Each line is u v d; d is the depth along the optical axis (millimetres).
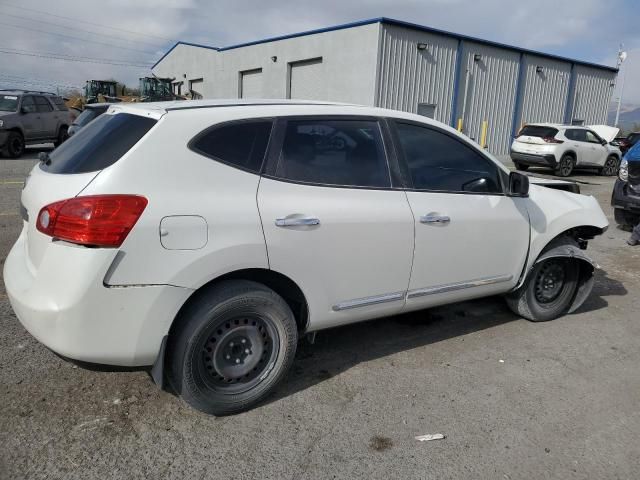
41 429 2924
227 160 2992
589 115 30906
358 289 3473
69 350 2688
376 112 3643
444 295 3939
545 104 28328
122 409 3150
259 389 3195
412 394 3449
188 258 2799
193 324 2900
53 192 2816
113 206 2641
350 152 3463
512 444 2980
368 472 2711
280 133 3193
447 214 3783
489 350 4133
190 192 2842
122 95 38250
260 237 2996
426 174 3789
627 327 4711
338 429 3051
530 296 4582
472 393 3490
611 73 31234
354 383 3562
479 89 25141
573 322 4781
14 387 3307
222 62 32688
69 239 2650
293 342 3275
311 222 3170
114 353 2750
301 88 26266
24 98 15930
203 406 3035
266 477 2646
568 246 4633
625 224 8703
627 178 8352
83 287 2615
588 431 3131
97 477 2594
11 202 8711
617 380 3744
